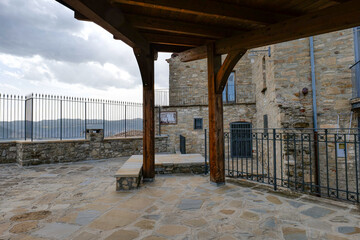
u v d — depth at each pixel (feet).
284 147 19.63
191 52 14.15
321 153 19.07
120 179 12.14
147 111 13.64
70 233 7.13
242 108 33.96
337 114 18.88
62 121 23.91
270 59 22.84
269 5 9.18
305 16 8.72
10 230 7.38
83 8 6.77
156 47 14.14
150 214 8.66
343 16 7.80
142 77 12.84
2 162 21.65
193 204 9.70
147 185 12.80
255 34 10.41
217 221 7.96
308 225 7.57
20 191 12.26
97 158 25.20
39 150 21.38
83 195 11.34
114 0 7.66
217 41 12.50
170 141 35.45
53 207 9.61
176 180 13.88
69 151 23.20
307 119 19.88
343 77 18.85
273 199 10.24
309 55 20.22
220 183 12.66
